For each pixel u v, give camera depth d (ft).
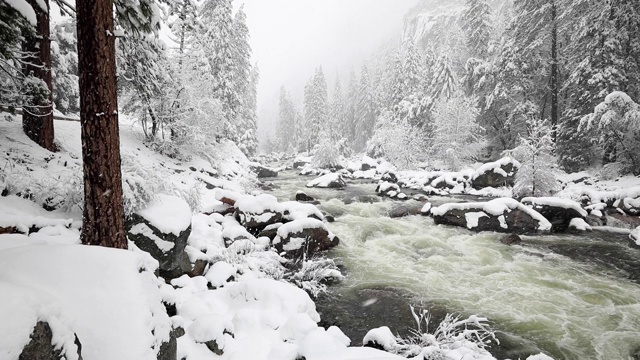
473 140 98.63
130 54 36.14
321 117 177.99
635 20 57.21
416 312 20.97
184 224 20.40
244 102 114.83
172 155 51.93
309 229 31.04
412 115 113.29
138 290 9.30
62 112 54.34
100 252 9.89
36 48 25.82
